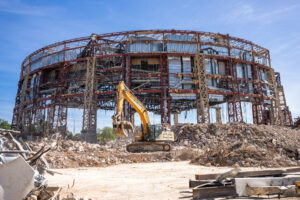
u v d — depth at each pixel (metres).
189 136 42.66
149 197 7.54
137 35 63.66
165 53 61.53
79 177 12.87
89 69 62.41
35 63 74.69
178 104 78.25
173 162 22.89
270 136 39.19
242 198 6.44
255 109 73.50
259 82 69.81
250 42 71.62
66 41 67.06
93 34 63.66
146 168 17.69
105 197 7.64
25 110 71.31
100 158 22.11
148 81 60.06
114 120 19.80
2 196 3.73
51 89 66.19
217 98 65.62
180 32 63.56
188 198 7.21
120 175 13.71
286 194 6.38
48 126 62.66
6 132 6.30
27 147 6.56
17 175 3.96
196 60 63.59
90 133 57.03
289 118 78.12
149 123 28.42
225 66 67.31
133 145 28.91
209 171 14.30
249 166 15.58
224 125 45.66
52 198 5.35
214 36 66.31
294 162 15.96
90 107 59.59
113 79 62.84
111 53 65.62
